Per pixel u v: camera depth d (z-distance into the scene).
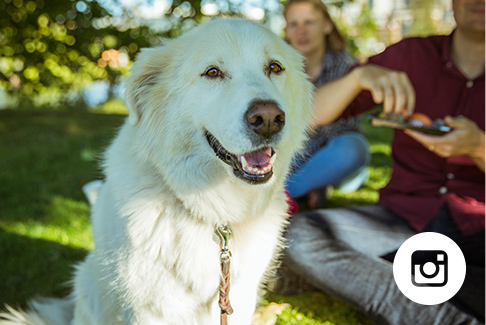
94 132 6.71
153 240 1.88
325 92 2.68
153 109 2.06
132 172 1.98
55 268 2.97
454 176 2.57
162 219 1.92
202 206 1.96
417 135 2.20
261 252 2.07
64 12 7.26
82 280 2.31
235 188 2.03
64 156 5.38
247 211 2.06
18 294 2.71
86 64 8.00
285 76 2.13
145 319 1.97
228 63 1.97
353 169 4.00
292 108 2.20
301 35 3.89
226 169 1.92
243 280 2.04
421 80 2.75
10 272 2.90
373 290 2.25
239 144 1.77
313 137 3.90
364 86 2.41
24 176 4.60
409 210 2.55
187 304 1.96
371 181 4.80
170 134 2.02
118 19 7.65
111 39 7.73
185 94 2.00
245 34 2.03
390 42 12.23
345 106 2.69
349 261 2.33
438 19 12.84
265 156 1.86
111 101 9.96
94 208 2.28
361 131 4.26
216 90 1.95
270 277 2.66
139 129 2.05
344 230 2.49
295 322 2.49
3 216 3.65
